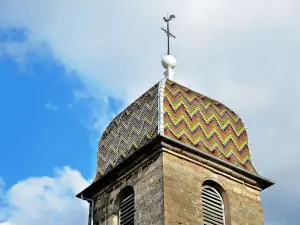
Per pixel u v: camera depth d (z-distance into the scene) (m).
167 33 35.53
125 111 33.66
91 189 32.59
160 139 29.86
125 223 30.38
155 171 29.67
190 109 32.16
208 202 30.22
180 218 28.59
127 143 32.28
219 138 32.16
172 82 32.69
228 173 31.23
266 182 32.09
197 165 30.48
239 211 30.69
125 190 31.05
